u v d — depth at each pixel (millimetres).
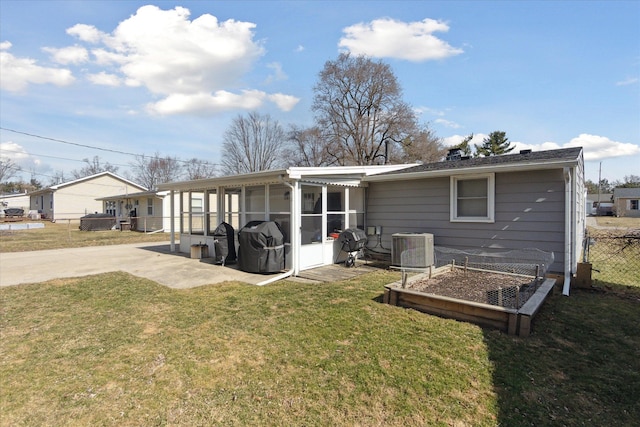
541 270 5434
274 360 3182
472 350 3301
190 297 5355
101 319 4348
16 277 7004
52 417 2373
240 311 4617
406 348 3365
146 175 47250
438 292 4738
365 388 2691
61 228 22969
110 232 20141
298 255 7062
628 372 2916
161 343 3588
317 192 7715
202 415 2398
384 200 8672
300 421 2324
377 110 28906
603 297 5188
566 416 2334
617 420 2293
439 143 28891
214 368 3051
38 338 3738
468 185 7203
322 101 29844
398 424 2281
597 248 11117
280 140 36438
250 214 8367
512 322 3680
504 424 2254
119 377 2904
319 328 3934
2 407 2482
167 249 11914
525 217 6352
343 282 6250
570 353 3260
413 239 7148
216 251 8359
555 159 5832
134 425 2297
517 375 2852
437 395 2584
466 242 7172
